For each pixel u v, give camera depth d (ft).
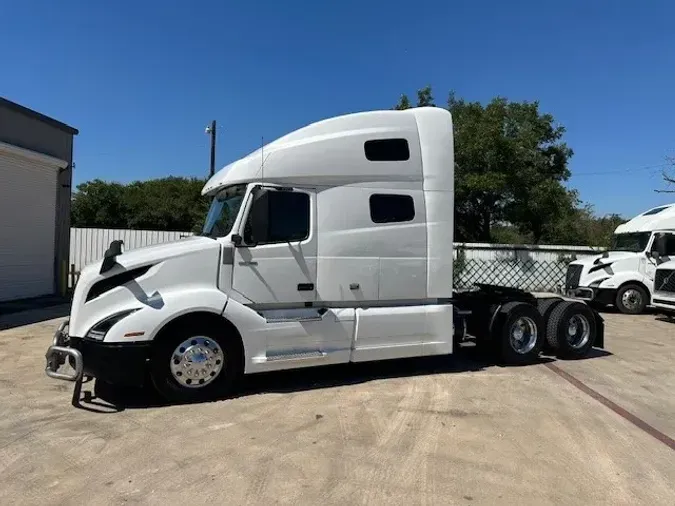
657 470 14.66
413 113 24.08
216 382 19.93
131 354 18.33
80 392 20.40
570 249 63.31
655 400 21.26
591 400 20.99
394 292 23.06
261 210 20.56
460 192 66.33
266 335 20.43
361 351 22.35
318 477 13.76
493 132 64.69
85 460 14.56
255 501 12.48
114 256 19.08
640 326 42.09
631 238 53.11
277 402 19.86
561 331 27.81
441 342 23.88
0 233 43.96
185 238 22.31
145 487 13.06
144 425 17.25
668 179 76.38
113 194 126.41
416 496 12.87
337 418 18.21
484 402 20.38
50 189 51.08
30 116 47.11
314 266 21.63
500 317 26.43
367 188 22.61
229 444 15.79
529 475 14.16
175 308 18.93
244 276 20.49
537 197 68.18
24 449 15.25
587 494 13.17
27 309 41.73
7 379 22.33
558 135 77.51
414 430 17.25
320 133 22.12
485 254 63.46
